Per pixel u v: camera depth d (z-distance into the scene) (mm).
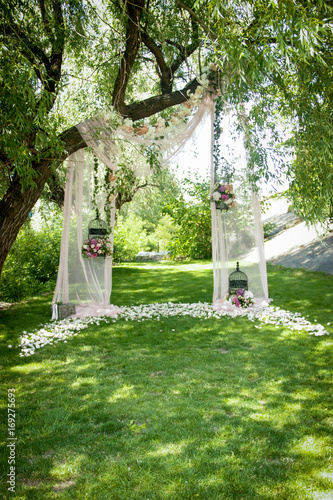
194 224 15320
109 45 6578
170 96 6039
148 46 5730
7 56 3369
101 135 5391
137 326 5602
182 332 5223
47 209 10219
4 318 6199
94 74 7098
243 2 3400
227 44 3275
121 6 5461
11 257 8359
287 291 7332
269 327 5242
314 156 3680
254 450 2428
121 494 2082
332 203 3785
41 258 9820
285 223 14305
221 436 2600
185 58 5973
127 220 18828
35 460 2400
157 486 2135
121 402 3154
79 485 2160
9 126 3379
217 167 6523
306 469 2227
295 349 4316
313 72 3748
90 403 3150
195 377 3650
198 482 2156
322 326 5008
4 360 4223
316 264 9086
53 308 6270
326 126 3564
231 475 2203
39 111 3422
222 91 5309
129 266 13445
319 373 3615
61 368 3971
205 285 9023
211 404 3070
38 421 2867
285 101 4047
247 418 2830
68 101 7895
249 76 3455
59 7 5625
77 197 6609
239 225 6703
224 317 5953
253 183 4770
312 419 2789
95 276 6820
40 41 5516
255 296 6730
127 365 4027
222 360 4102
